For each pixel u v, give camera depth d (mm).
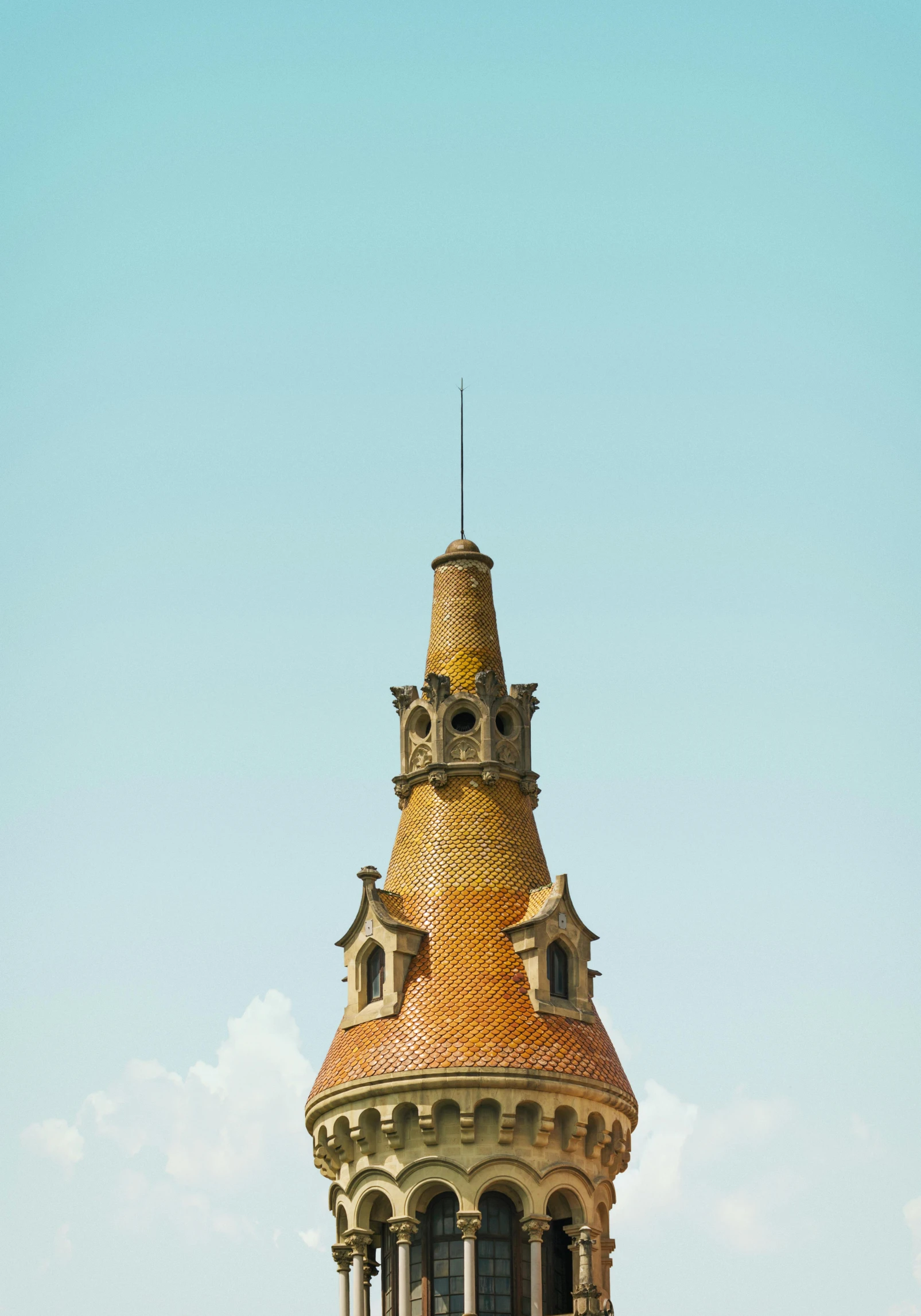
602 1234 112500
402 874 118062
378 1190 110875
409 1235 109188
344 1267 111438
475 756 119750
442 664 122812
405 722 121875
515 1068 109438
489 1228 109688
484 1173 109188
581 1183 110938
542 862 119250
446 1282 109125
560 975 115062
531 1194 109312
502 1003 112125
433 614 124875
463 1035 110500
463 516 127812
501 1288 108812
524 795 120688
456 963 113500
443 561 125438
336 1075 112750
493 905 115625
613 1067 113812
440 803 118875
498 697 121062
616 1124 112750
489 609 124750
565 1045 111812
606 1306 109812
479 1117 109812
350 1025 114562
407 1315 108562
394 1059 110562
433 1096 109688
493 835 117875
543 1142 110062
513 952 114188
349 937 116312
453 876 116438
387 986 113625
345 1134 112438
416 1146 110188
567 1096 110562
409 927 114375
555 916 114750
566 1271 111188
